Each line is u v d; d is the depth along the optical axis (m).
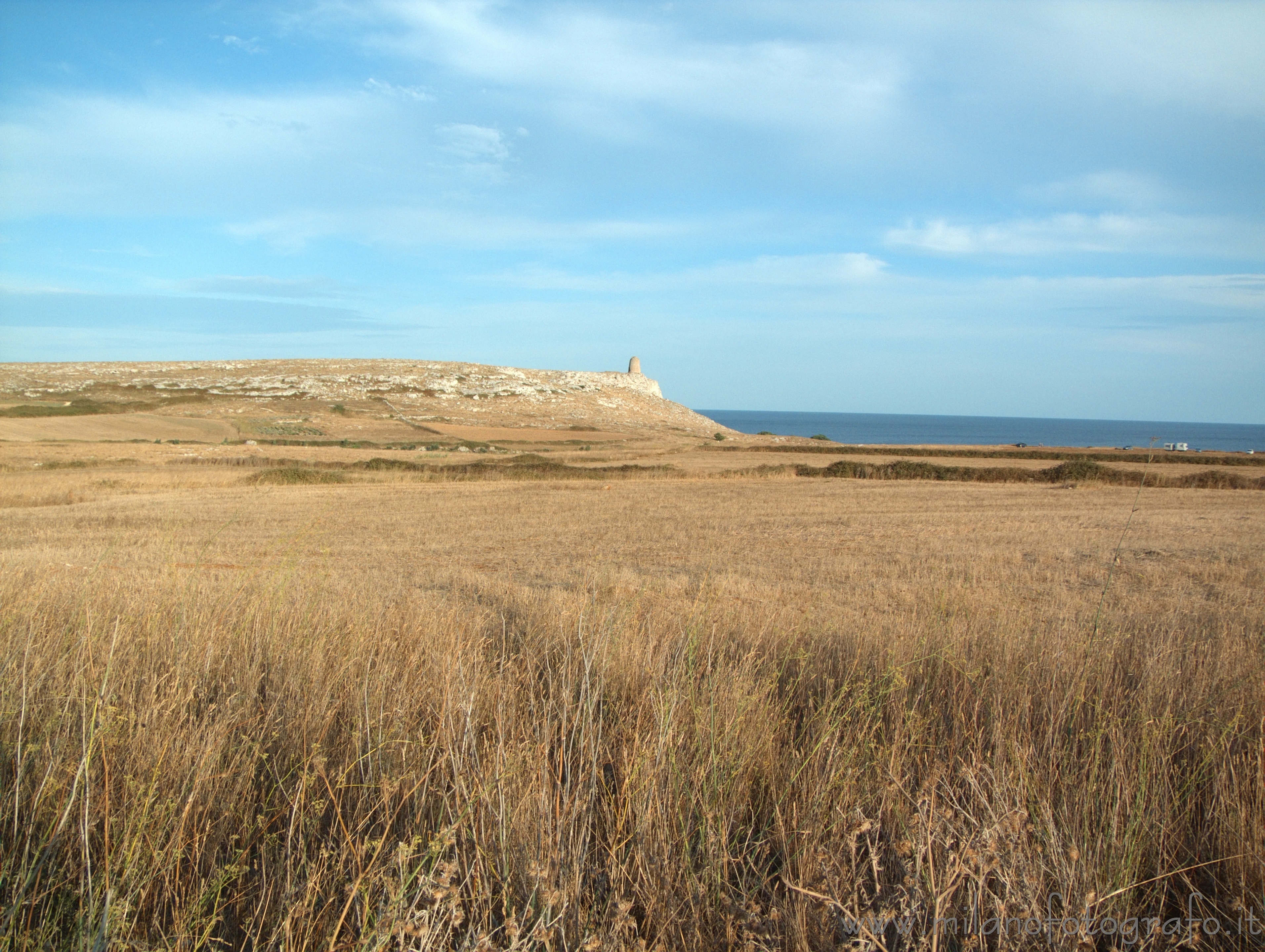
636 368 192.75
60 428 68.88
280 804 3.25
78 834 2.86
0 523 19.59
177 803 2.87
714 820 2.99
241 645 4.98
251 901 2.72
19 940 2.30
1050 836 2.87
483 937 2.28
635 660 4.94
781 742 4.07
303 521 21.03
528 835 2.81
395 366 153.62
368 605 6.98
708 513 23.64
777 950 2.39
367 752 3.52
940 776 3.22
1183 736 4.16
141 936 2.52
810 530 19.56
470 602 9.26
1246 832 3.08
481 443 81.12
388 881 2.37
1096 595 10.55
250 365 147.62
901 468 39.41
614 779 3.46
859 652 5.59
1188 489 31.62
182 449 53.38
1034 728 4.30
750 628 6.50
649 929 2.60
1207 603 9.73
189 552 14.44
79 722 3.68
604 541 17.77
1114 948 2.59
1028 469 40.25
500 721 3.45
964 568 13.27
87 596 5.59
